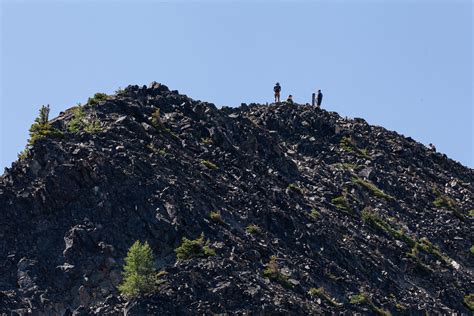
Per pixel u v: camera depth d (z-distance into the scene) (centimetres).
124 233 12538
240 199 13750
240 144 15212
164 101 15275
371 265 13888
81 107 14350
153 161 13525
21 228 12600
